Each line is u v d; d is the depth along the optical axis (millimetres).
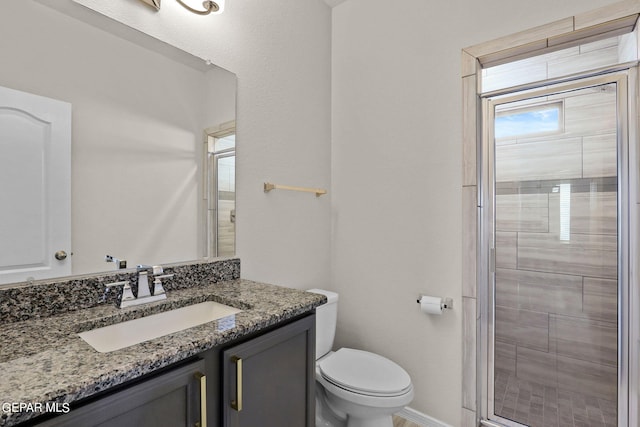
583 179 1664
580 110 1651
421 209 1839
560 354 1757
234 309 1161
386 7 1979
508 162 1850
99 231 1089
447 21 1752
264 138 1701
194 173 1377
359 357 1759
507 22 1576
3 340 781
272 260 1748
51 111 988
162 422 740
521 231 1837
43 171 970
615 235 1592
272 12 1756
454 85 1727
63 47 1016
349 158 2131
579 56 1871
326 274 2162
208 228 1429
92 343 903
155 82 1249
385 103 1979
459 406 1706
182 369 781
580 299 1699
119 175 1143
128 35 1174
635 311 1488
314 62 2066
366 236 2053
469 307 1671
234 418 905
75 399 580
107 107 1115
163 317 1093
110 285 1077
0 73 895
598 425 1645
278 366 1056
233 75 1535
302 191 1944
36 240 953
